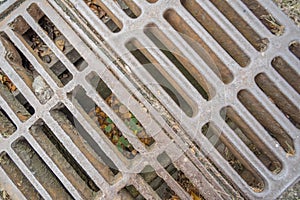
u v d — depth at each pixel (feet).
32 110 1.95
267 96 1.79
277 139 1.80
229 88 1.70
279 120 1.68
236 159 1.86
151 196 1.69
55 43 1.92
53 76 1.80
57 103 1.74
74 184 1.75
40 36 1.77
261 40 1.74
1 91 1.81
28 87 1.77
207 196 1.68
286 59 1.70
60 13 1.78
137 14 1.83
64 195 1.81
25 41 1.85
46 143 1.81
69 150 1.72
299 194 1.70
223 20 1.73
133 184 1.70
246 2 1.79
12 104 1.81
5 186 1.75
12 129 1.83
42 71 1.76
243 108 1.69
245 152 1.68
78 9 1.77
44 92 1.77
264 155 1.81
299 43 1.71
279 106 1.79
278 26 1.74
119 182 1.70
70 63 1.74
